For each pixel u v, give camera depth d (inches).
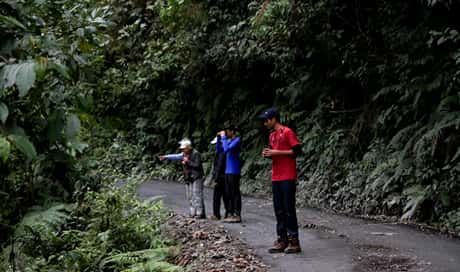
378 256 262.1
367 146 480.4
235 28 529.0
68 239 205.0
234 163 380.5
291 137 267.4
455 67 379.6
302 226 357.1
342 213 421.4
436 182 366.9
